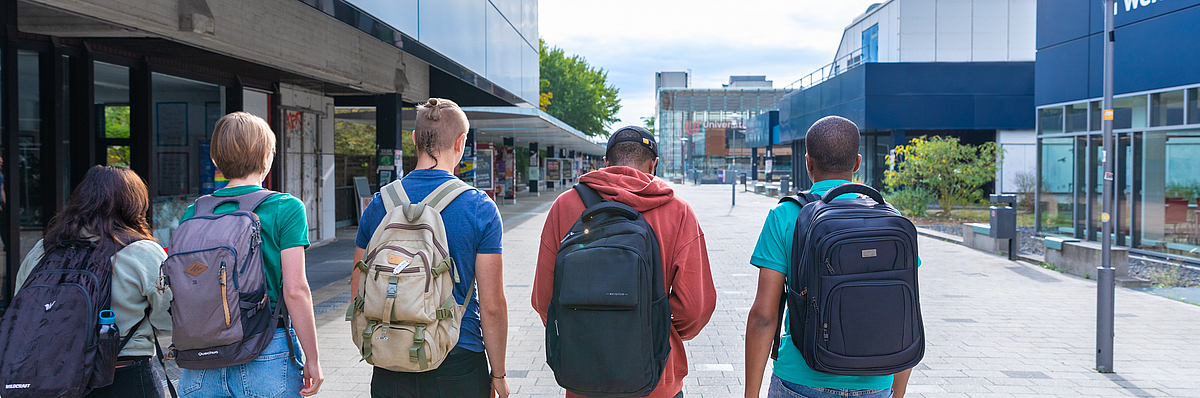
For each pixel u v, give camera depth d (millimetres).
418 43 9039
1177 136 11695
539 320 6969
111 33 6328
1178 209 11727
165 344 5844
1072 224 14523
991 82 27203
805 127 35812
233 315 2246
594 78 63062
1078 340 6168
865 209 2135
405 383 2379
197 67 9172
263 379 2365
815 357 2086
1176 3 11453
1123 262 9477
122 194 2516
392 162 12773
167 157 8609
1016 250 11703
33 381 2246
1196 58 11094
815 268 2086
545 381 4992
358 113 21562
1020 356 5641
